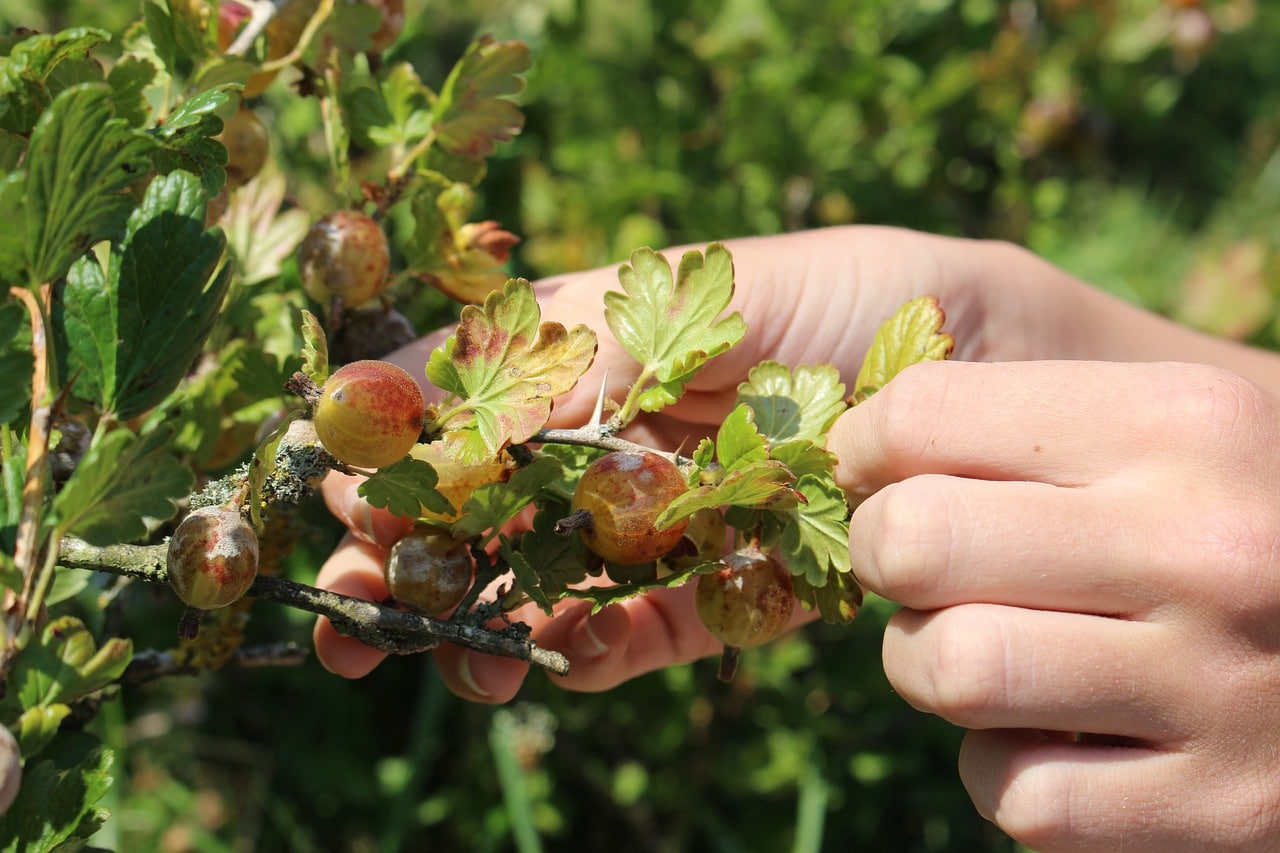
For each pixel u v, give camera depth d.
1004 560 0.35
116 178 0.32
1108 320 0.53
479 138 0.41
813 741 0.66
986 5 0.83
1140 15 0.94
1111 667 0.35
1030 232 0.90
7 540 0.31
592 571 0.35
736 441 0.34
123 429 0.31
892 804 0.73
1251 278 0.93
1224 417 0.36
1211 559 0.35
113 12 0.61
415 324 0.57
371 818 0.67
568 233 0.73
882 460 0.36
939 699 0.35
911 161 0.80
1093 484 0.36
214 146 0.34
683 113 0.75
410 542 0.35
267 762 0.67
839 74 0.72
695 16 0.75
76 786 0.32
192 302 0.33
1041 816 0.36
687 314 0.35
